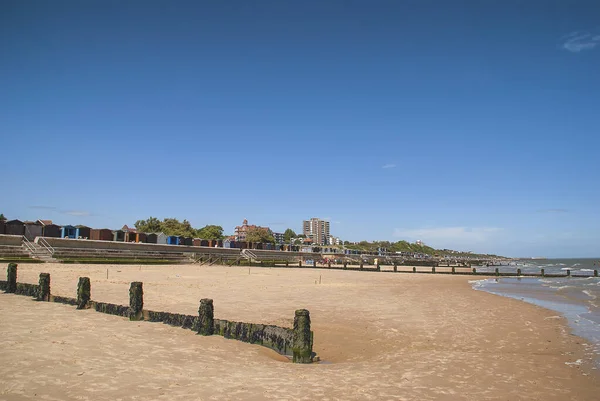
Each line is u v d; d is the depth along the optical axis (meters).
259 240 145.75
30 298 17.94
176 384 7.82
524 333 15.84
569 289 40.28
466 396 8.08
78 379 7.72
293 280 41.34
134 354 9.80
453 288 38.41
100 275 34.12
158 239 79.62
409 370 9.97
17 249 46.12
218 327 12.55
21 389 7.00
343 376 9.16
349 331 15.51
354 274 62.72
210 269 55.41
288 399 7.34
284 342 11.01
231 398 7.23
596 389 8.92
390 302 24.64
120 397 6.93
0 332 11.12
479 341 14.24
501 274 73.06
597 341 14.52
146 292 23.81
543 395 8.41
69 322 13.02
